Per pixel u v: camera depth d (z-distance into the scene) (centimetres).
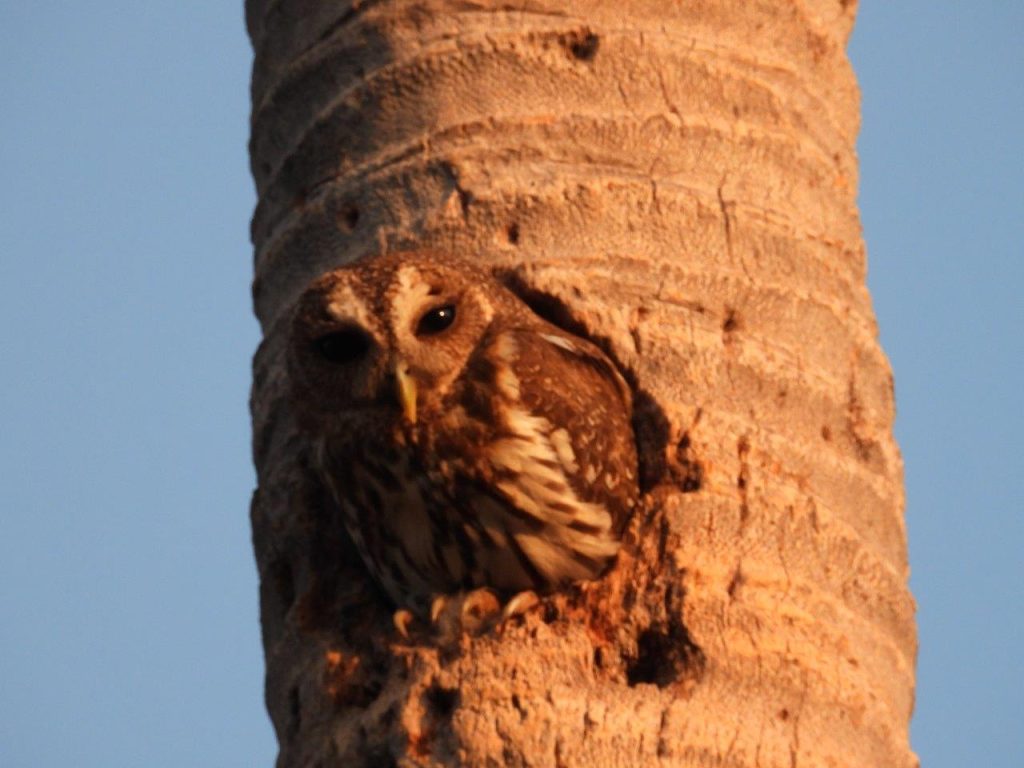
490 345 1342
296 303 1414
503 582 1341
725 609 1228
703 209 1345
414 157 1373
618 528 1306
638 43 1378
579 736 1180
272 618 1392
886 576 1300
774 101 1395
